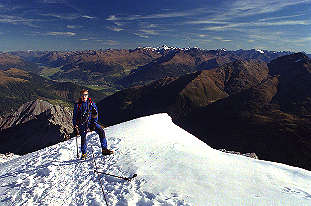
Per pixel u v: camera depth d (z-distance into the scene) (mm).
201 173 7281
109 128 14812
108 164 8820
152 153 9352
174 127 15594
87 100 9422
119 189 6977
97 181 7762
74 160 9930
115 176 7672
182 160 8367
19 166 10914
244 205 5594
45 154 11594
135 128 13641
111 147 10547
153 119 16516
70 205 6699
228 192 6195
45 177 8633
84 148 9758
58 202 6926
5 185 8852
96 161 9305
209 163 8086
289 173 7910
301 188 6594
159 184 6832
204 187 6484
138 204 6152
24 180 8703
